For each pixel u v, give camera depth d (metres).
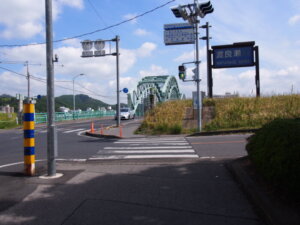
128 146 13.20
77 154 11.23
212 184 6.23
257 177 5.86
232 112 20.78
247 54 23.11
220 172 7.22
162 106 25.36
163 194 5.62
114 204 5.11
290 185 4.25
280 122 5.62
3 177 7.17
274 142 4.91
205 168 7.71
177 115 22.48
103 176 7.07
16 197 5.53
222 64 23.55
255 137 6.49
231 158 8.89
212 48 23.61
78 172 7.53
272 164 4.75
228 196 5.44
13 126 35.50
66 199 5.39
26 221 4.42
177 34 20.80
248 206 4.93
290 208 4.24
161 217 4.52
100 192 5.79
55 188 6.09
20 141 17.64
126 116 44.47
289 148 4.40
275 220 3.92
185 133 18.53
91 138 18.45
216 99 24.06
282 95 23.34
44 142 16.41
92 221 4.39
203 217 4.50
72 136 20.23
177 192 5.73
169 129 19.30
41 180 6.74
